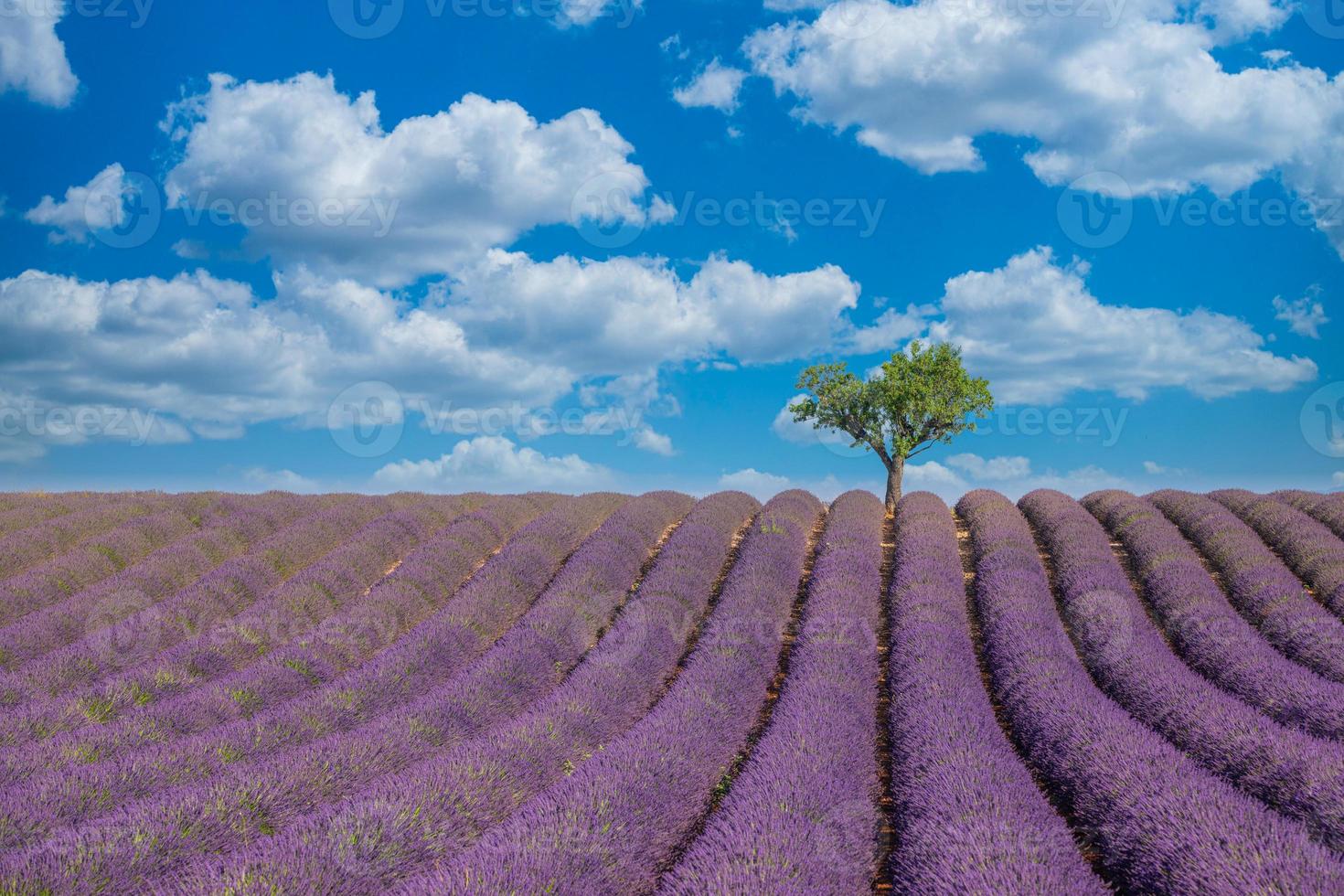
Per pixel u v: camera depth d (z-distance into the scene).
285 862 4.86
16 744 7.71
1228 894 4.20
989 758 6.43
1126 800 5.57
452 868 4.71
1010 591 12.41
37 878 4.94
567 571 13.38
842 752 6.66
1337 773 5.72
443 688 8.81
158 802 5.95
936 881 4.54
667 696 8.26
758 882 4.45
